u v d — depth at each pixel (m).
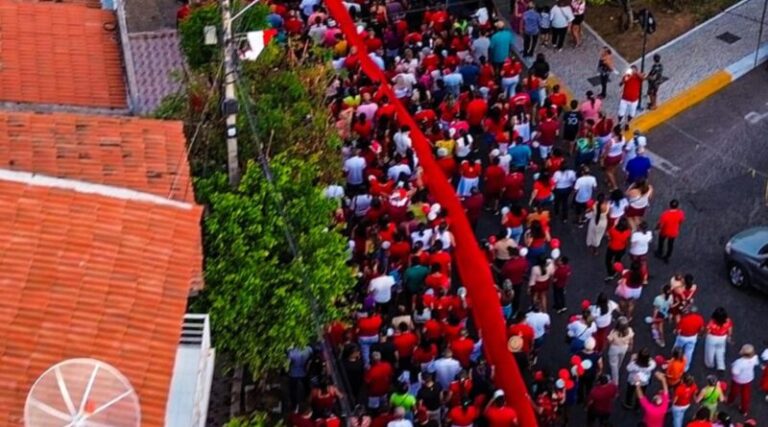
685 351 27.03
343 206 29.38
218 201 23.59
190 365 20.06
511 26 39.75
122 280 18.78
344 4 36.91
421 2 38.31
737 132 35.78
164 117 26.59
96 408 16.30
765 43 38.81
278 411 26.84
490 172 31.61
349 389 25.81
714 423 24.17
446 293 27.58
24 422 16.23
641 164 32.00
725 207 33.19
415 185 29.75
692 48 38.78
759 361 28.38
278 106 27.42
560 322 29.39
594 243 30.92
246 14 29.08
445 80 34.25
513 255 28.08
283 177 24.52
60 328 17.91
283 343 23.84
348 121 31.42
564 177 31.38
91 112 26.67
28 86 26.56
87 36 28.16
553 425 26.05
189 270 19.28
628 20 39.38
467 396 25.17
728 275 30.73
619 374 27.78
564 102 33.94
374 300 27.69
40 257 18.72
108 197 19.80
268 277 23.61
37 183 19.62
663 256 31.28
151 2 33.28
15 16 27.86
